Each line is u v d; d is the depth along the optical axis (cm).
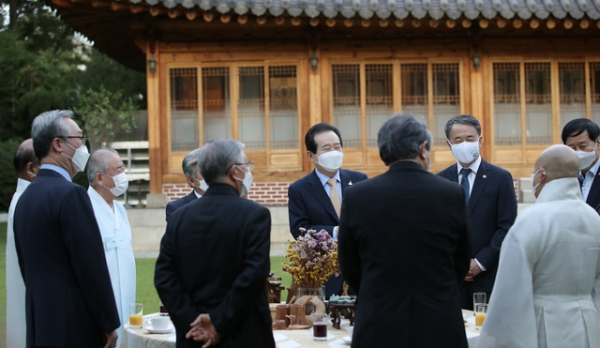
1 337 579
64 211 364
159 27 1191
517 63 1245
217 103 1216
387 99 1230
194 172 511
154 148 1202
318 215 536
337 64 1227
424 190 331
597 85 1255
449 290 325
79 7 1090
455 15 1105
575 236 352
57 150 389
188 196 529
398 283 322
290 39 1219
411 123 343
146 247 1158
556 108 1247
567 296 353
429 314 317
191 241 336
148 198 1190
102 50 1466
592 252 355
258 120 1219
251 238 331
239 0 1097
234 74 1217
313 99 1211
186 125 1214
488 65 1240
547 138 1248
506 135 1245
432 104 1230
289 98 1220
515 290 347
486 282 505
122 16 1213
